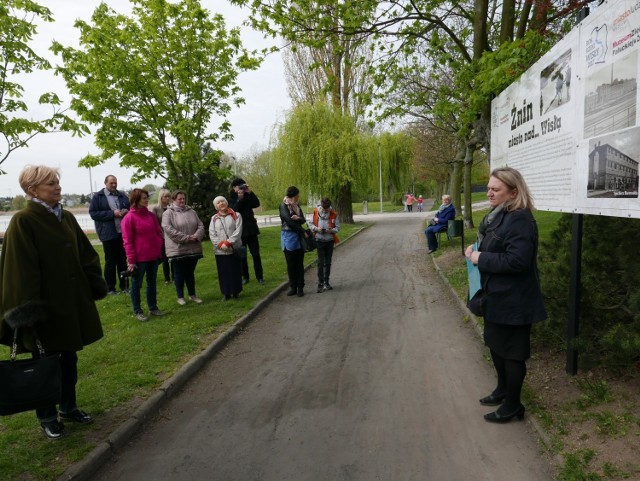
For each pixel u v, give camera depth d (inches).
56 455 129.4
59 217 140.6
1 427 146.1
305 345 226.5
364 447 132.7
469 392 165.3
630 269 144.3
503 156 233.1
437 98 455.5
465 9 422.9
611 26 124.9
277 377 188.2
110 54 590.9
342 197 956.0
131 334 237.6
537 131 181.3
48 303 133.0
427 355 204.8
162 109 650.2
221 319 259.1
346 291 344.2
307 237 326.0
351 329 249.6
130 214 263.7
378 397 165.2
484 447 129.2
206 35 635.5
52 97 370.6
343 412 154.9
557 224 195.5
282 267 436.5
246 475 122.0
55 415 138.9
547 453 124.0
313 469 123.1
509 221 128.6
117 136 636.1
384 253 538.6
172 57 636.7
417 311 279.6
